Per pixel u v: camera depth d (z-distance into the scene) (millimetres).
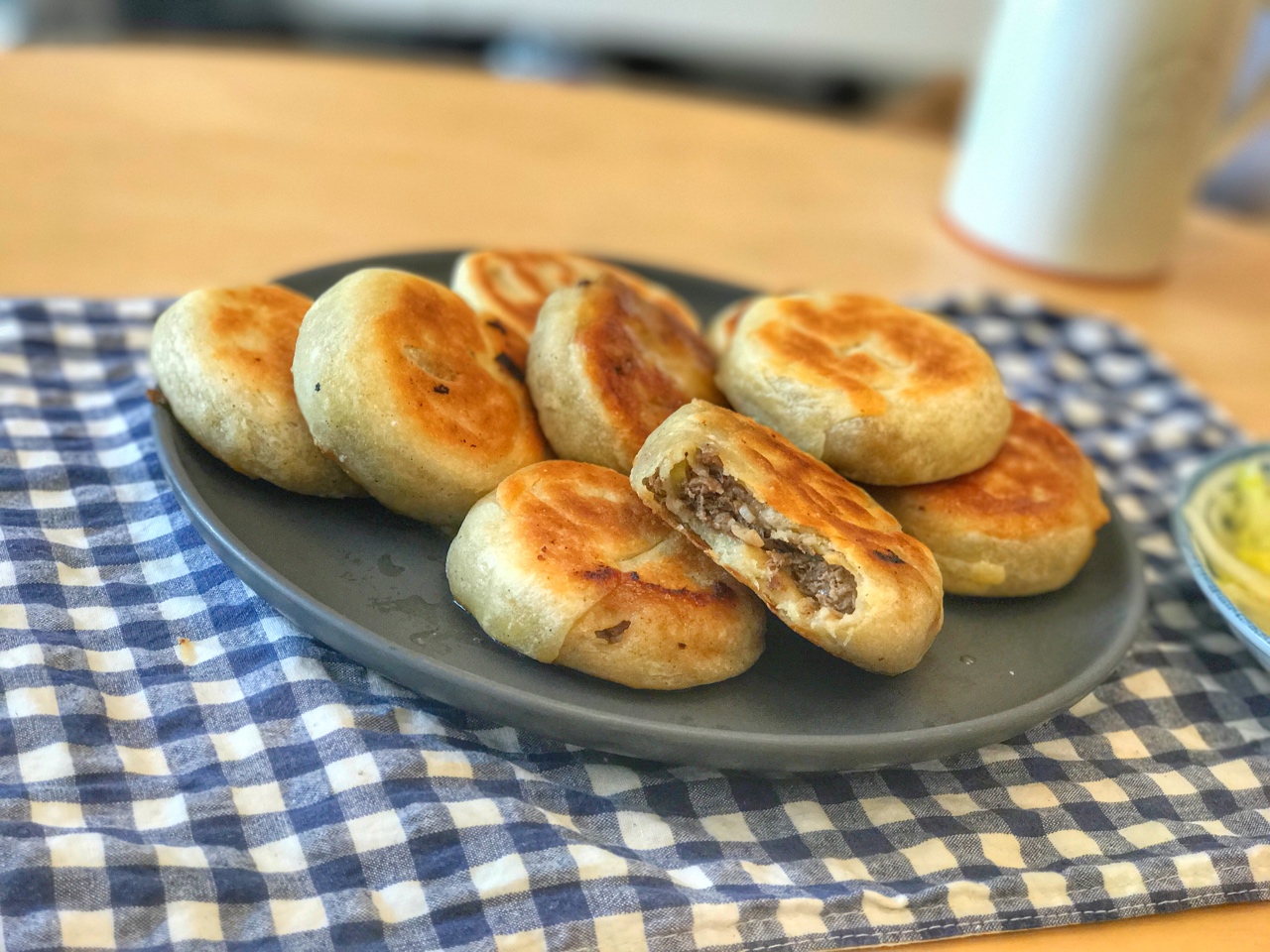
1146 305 476
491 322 289
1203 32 425
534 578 224
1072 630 276
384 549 251
